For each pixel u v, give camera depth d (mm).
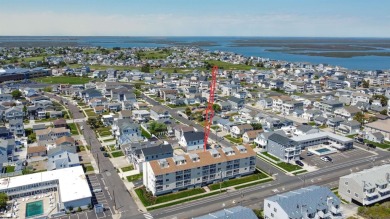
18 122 151625
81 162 122000
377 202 92438
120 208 91250
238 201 95250
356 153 134875
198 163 102625
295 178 110938
